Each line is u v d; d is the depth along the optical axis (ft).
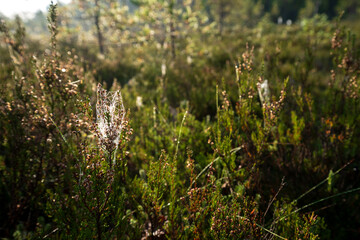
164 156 4.86
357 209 6.46
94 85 8.86
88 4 29.86
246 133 6.70
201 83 13.16
